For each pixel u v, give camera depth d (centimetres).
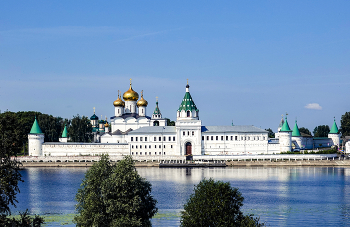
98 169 9131
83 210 8669
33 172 19875
